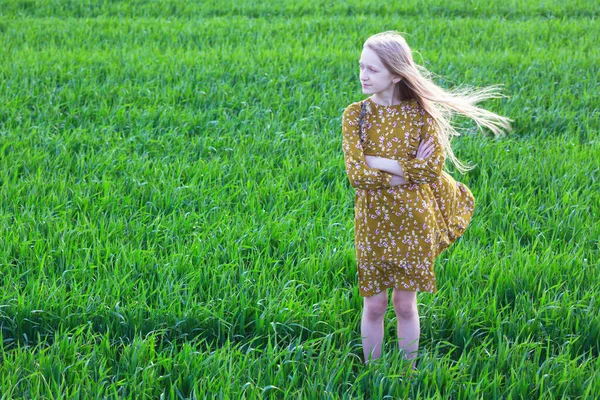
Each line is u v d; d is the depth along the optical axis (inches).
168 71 357.7
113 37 433.4
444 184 151.2
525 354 150.1
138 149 269.7
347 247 199.3
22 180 236.8
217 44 415.8
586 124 299.4
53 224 207.8
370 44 139.5
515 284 179.3
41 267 179.5
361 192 145.3
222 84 335.6
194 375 144.2
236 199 230.5
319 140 282.5
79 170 248.8
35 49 403.2
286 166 253.8
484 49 415.8
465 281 181.3
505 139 289.7
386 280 147.6
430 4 530.0
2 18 476.4
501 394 142.1
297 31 453.7
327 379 144.5
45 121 295.9
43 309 166.1
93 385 141.0
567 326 164.4
